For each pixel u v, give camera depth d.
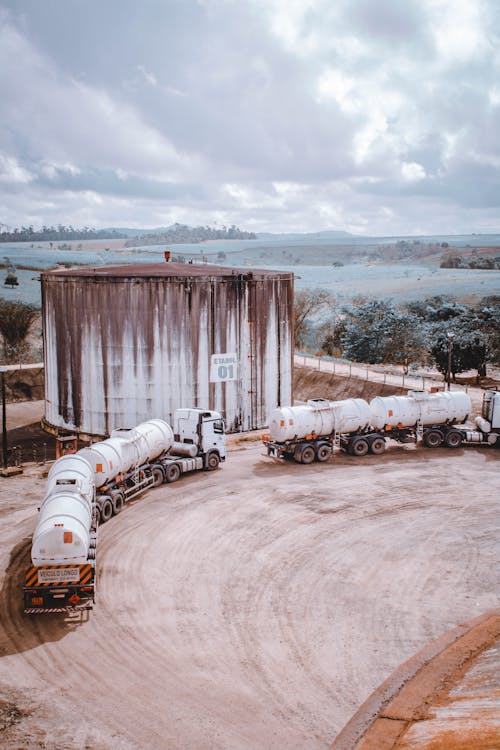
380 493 31.39
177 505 29.50
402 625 19.38
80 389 41.66
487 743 13.09
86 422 41.75
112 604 20.62
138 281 39.56
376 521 27.69
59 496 21.61
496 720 13.91
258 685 16.45
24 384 63.97
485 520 27.95
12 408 59.72
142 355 40.12
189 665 17.34
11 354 92.44
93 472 26.67
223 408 41.75
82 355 41.22
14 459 41.16
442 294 166.75
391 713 15.10
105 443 28.42
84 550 19.67
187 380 40.53
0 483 33.88
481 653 17.53
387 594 21.33
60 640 18.61
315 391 66.25
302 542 25.42
